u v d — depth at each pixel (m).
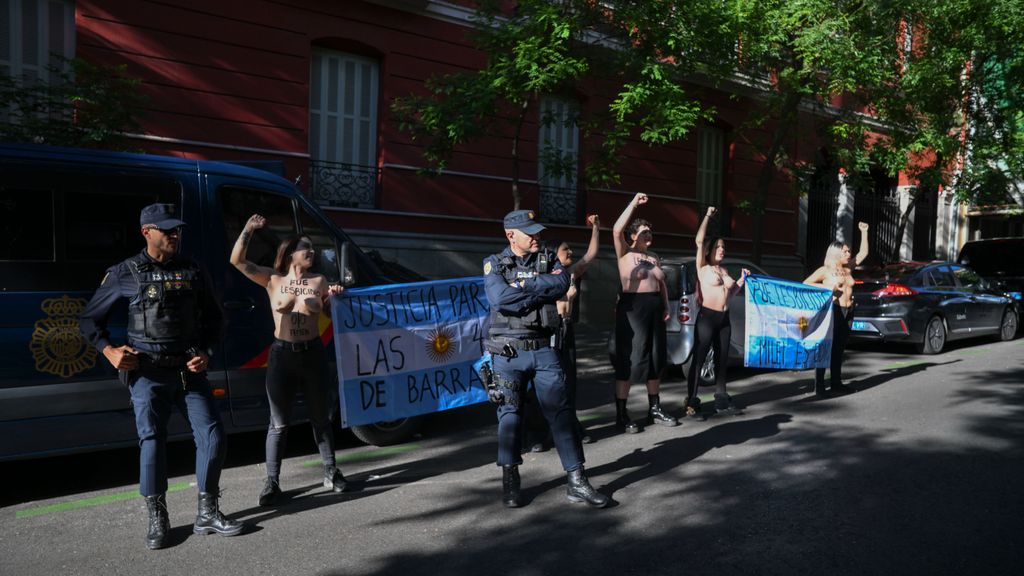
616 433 6.52
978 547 3.93
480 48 10.75
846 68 12.60
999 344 13.30
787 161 15.73
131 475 5.41
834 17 12.65
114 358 3.90
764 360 7.68
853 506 4.55
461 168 14.21
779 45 13.30
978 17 14.83
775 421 6.87
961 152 16.83
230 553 3.92
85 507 4.69
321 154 13.03
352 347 5.70
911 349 12.50
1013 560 3.77
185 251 5.27
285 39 12.27
